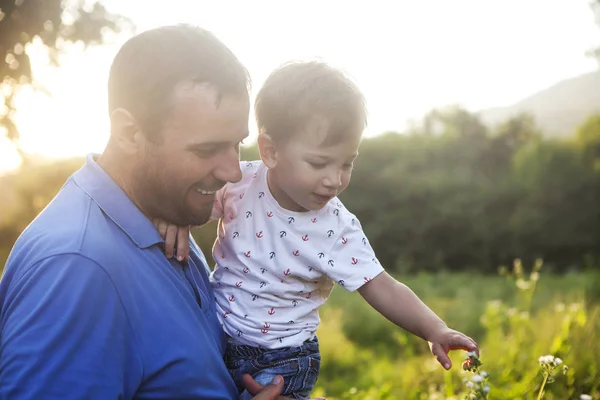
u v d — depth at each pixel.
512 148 22.19
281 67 2.23
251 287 2.20
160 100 1.79
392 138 21.67
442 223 20.34
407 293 2.20
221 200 2.33
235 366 2.20
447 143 21.73
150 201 1.94
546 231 19.92
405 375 5.69
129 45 1.86
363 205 20.92
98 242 1.75
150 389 1.77
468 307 11.57
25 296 1.67
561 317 5.63
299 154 2.09
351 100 2.08
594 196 19.67
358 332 10.44
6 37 5.61
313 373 2.22
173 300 1.88
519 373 4.38
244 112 1.87
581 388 3.54
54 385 1.58
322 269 2.18
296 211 2.20
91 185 1.88
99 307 1.68
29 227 1.84
